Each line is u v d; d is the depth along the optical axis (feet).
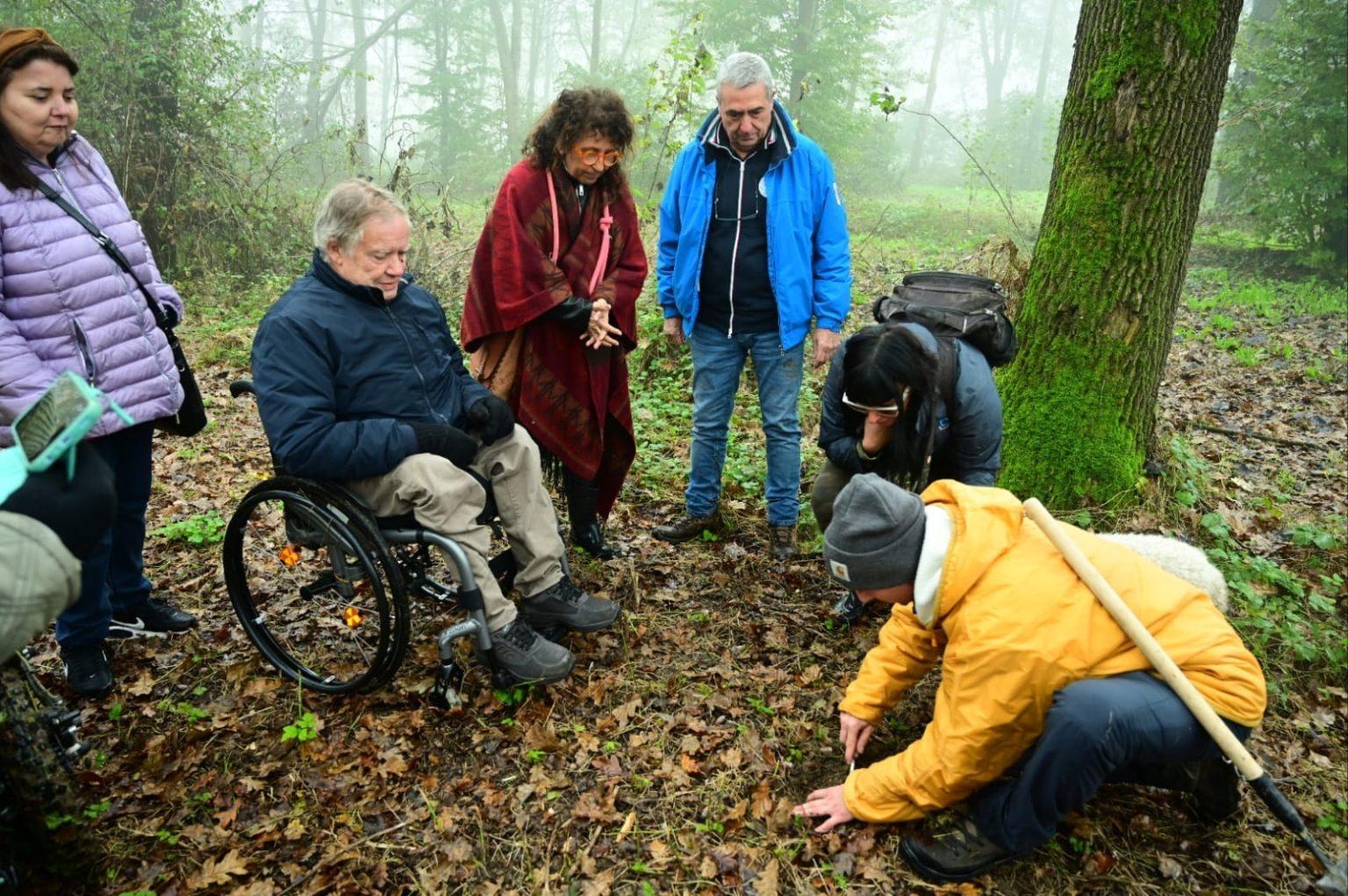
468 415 9.34
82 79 26.86
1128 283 12.34
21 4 26.61
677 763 8.66
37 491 5.08
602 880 7.39
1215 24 11.47
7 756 6.38
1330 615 11.27
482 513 9.69
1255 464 16.57
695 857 7.62
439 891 7.27
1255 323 29.71
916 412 8.61
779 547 12.34
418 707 9.20
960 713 6.81
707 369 12.08
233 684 9.48
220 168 29.48
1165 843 7.75
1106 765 6.47
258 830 7.68
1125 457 12.80
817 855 7.63
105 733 8.75
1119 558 7.05
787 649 10.44
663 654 10.29
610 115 9.83
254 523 12.71
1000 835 7.02
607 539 12.82
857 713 8.07
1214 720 6.45
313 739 8.68
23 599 4.72
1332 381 22.79
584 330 10.55
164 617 10.25
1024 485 12.89
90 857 7.09
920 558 6.81
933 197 70.08
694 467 12.59
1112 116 12.00
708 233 11.50
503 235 10.20
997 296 9.49
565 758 8.64
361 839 7.68
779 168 11.15
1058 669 6.51
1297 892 7.30
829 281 11.53
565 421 10.91
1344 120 37.17
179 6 28.78
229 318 24.26
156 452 15.28
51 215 7.97
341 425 8.29
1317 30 37.47
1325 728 9.34
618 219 10.80
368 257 8.43
